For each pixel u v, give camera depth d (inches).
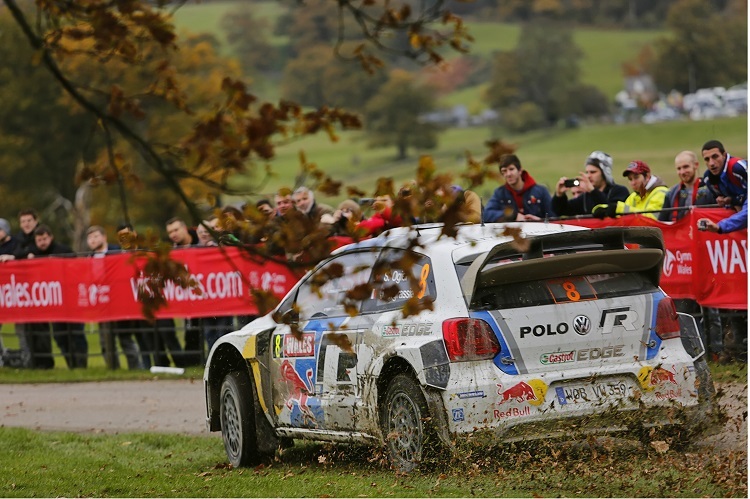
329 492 886.4
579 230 923.4
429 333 905.5
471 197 1001.5
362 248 1015.6
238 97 589.9
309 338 1049.5
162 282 645.3
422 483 872.3
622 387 903.7
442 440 883.4
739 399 1063.0
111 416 1610.5
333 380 1015.6
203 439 1337.4
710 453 925.8
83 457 1246.3
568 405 887.1
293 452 1178.6
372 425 968.9
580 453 909.2
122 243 642.2
